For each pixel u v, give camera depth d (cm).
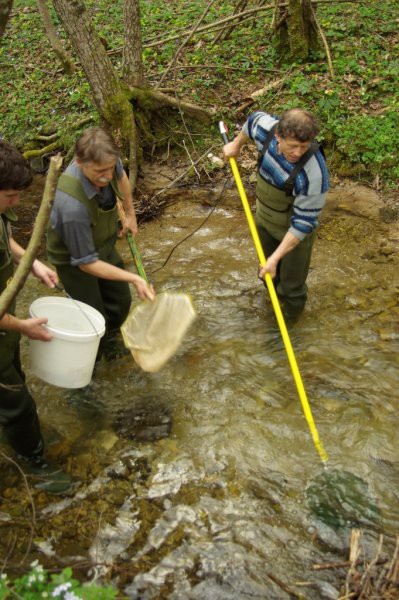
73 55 851
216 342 440
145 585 282
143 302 347
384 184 614
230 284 504
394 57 744
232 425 370
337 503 319
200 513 316
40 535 306
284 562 292
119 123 641
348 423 368
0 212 259
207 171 659
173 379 407
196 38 826
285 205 385
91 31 598
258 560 293
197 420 374
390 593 268
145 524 311
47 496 326
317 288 489
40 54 870
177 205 624
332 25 801
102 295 402
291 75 735
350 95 694
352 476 334
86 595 234
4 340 279
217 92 741
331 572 286
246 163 664
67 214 316
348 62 734
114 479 336
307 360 420
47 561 293
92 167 302
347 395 389
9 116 765
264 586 282
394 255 525
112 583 283
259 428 367
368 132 636
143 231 588
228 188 640
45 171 705
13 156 243
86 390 398
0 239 261
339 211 589
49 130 733
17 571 286
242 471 339
